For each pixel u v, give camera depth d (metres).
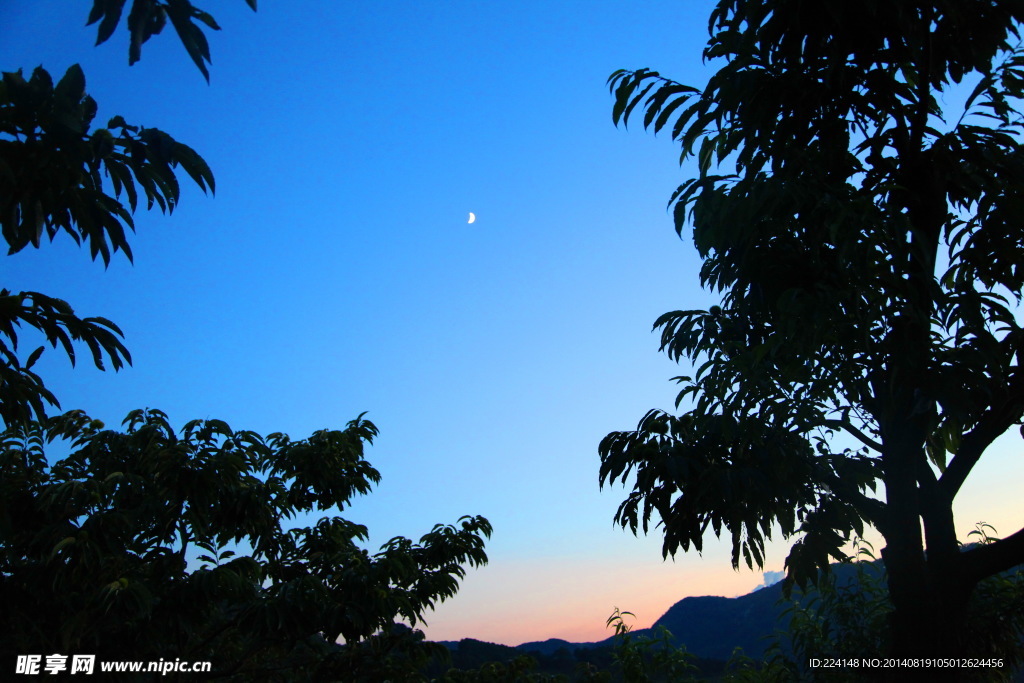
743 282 4.39
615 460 4.81
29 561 6.33
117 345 3.40
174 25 1.96
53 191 2.69
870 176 4.56
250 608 6.64
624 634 6.70
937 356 3.86
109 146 2.55
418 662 8.41
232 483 7.14
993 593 5.09
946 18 4.26
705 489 4.28
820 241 4.05
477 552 9.46
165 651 6.68
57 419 7.70
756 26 4.24
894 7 3.99
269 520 8.02
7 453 6.97
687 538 4.55
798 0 4.11
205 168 2.66
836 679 5.20
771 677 5.91
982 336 3.89
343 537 9.19
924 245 3.88
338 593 7.42
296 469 9.12
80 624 5.79
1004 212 4.30
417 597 8.72
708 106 4.56
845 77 4.33
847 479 4.54
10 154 2.53
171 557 7.00
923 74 4.31
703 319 5.25
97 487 6.54
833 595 5.94
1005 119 4.41
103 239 2.85
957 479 4.42
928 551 4.34
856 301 3.80
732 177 4.22
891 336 3.88
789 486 4.29
